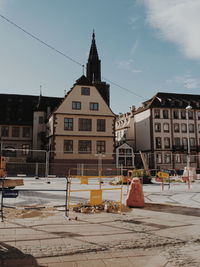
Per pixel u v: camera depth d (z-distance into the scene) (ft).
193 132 161.89
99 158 114.83
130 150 140.05
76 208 30.22
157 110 158.51
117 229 21.72
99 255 15.57
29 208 26.61
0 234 19.74
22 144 164.14
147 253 16.12
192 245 17.90
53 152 115.44
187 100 168.86
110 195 47.65
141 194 33.94
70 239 18.62
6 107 176.24
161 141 155.33
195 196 46.78
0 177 56.08
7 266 13.65
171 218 26.45
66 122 119.34
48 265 13.84
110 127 124.06
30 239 18.49
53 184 73.00
